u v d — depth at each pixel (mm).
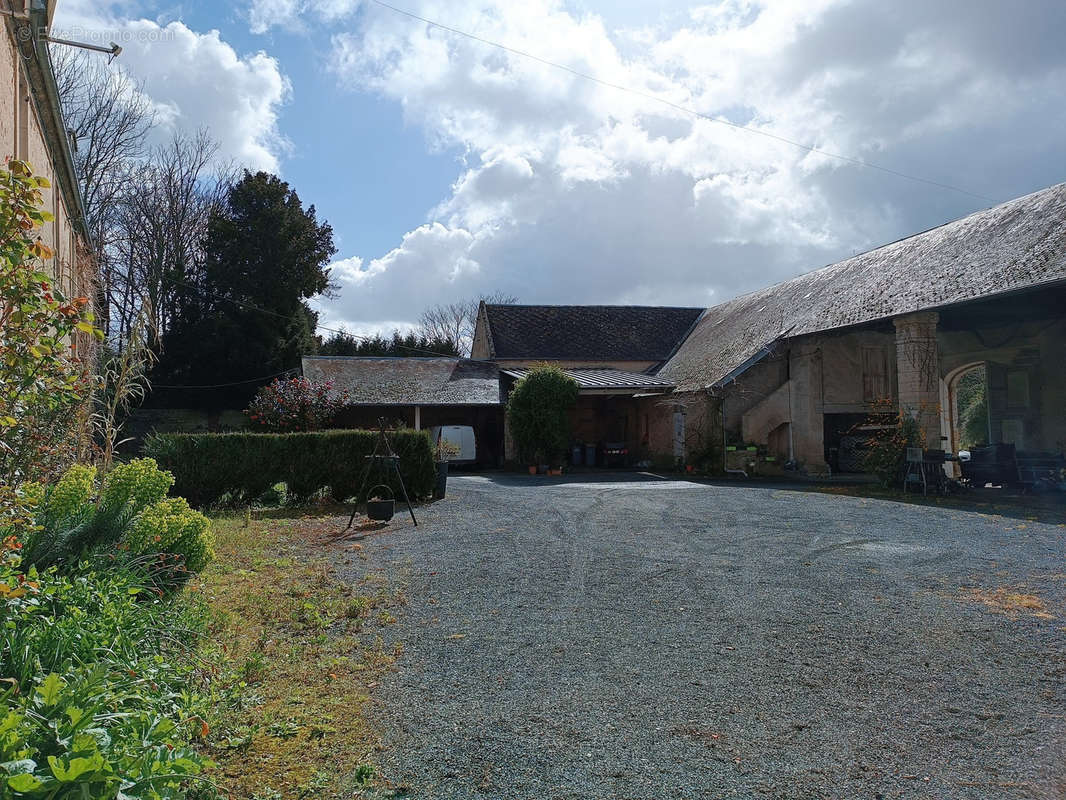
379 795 3051
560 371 23047
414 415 26812
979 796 3102
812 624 5582
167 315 34281
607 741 3598
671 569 7574
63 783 2025
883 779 3240
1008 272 13984
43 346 3201
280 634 5270
